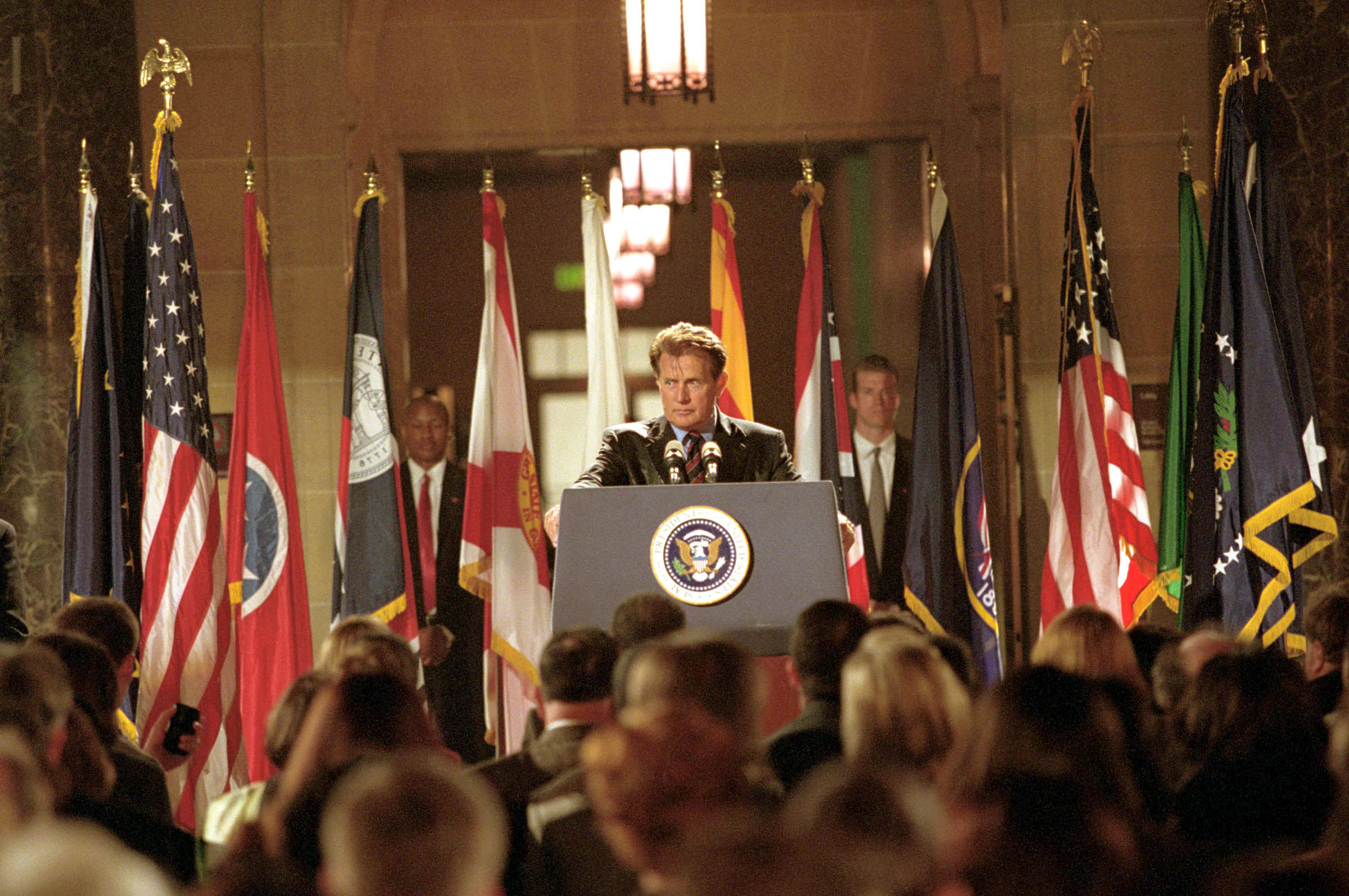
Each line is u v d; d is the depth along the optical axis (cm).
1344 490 2275
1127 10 2480
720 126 2873
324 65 2548
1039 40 2511
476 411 2303
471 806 556
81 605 1443
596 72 2855
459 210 2969
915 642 966
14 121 2380
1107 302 2283
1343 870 580
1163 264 2464
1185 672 1245
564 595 1373
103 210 2412
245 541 2178
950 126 2808
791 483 1400
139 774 1215
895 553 2475
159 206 2152
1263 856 611
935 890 552
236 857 769
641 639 1180
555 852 912
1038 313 2512
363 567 2197
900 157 2898
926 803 626
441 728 2422
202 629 2077
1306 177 2311
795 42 2855
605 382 2394
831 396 2317
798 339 2347
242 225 2525
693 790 680
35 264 2362
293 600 2183
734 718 883
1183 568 2070
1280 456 1977
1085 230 2242
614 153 2925
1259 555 1962
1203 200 2467
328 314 2545
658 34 2300
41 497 2341
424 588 2452
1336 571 2272
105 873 409
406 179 2955
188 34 2523
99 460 2133
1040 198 2514
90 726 1065
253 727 2141
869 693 939
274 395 2209
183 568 2081
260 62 2539
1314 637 1480
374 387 2228
